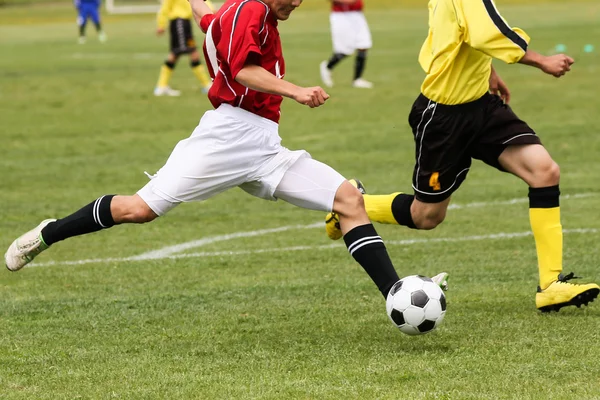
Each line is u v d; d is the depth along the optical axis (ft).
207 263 53.21
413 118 42.91
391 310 36.52
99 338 38.88
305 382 32.48
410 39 221.46
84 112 117.91
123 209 38.52
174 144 96.22
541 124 100.83
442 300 36.52
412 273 49.78
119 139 99.19
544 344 36.32
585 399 30.09
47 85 146.72
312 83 141.90
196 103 124.67
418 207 44.62
